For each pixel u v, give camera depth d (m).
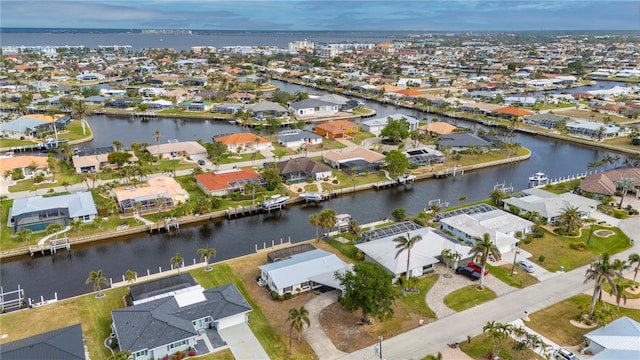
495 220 115.12
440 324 78.56
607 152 198.00
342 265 92.62
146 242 113.31
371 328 77.31
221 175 140.25
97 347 71.31
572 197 131.00
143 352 67.25
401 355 70.81
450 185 155.25
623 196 129.88
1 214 118.44
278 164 152.38
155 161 164.50
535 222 117.00
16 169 143.88
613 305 84.19
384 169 161.25
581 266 99.06
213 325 76.56
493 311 82.38
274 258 96.56
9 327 76.19
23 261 103.38
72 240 108.75
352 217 127.88
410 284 88.19
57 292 91.62
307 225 123.69
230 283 87.75
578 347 72.62
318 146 191.12
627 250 106.56
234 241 114.44
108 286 93.25
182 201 128.75
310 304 84.25
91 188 137.50
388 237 104.19
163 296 81.06
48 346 65.44
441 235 107.38
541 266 98.94
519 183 158.25
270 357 69.94
